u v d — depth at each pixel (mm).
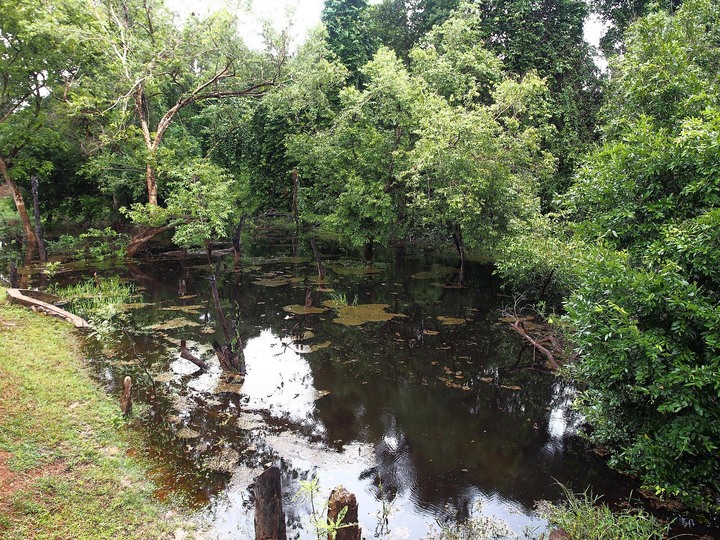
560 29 24125
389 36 30094
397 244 29062
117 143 22531
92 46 19656
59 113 21734
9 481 5711
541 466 7242
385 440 7902
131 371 10000
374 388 9875
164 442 7426
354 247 28578
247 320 14203
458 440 7973
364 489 6609
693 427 5504
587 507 5941
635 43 11148
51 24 17641
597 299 6453
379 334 13234
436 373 10734
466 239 18109
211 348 11672
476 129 15336
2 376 8242
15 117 21734
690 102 7480
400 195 21797
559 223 14555
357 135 21047
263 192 29766
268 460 7160
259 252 27312
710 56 9930
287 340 12602
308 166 23625
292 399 9219
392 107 19969
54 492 5734
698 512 6082
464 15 21984
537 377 10648
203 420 8234
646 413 6555
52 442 6715
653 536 5547
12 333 10727
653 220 6684
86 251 24297
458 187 16094
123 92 21234
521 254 13914
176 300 16219
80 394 8359
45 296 14258
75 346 10961
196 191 19781
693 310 5355
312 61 22422
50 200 26453
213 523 5707
